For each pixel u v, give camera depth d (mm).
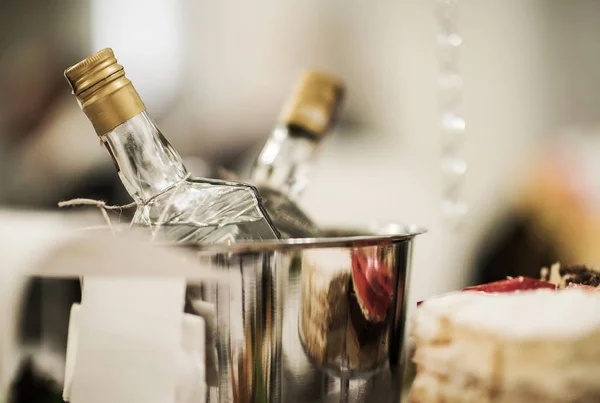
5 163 1232
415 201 1257
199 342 561
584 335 531
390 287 611
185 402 562
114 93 608
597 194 1132
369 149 1315
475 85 1336
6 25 1277
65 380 580
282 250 566
